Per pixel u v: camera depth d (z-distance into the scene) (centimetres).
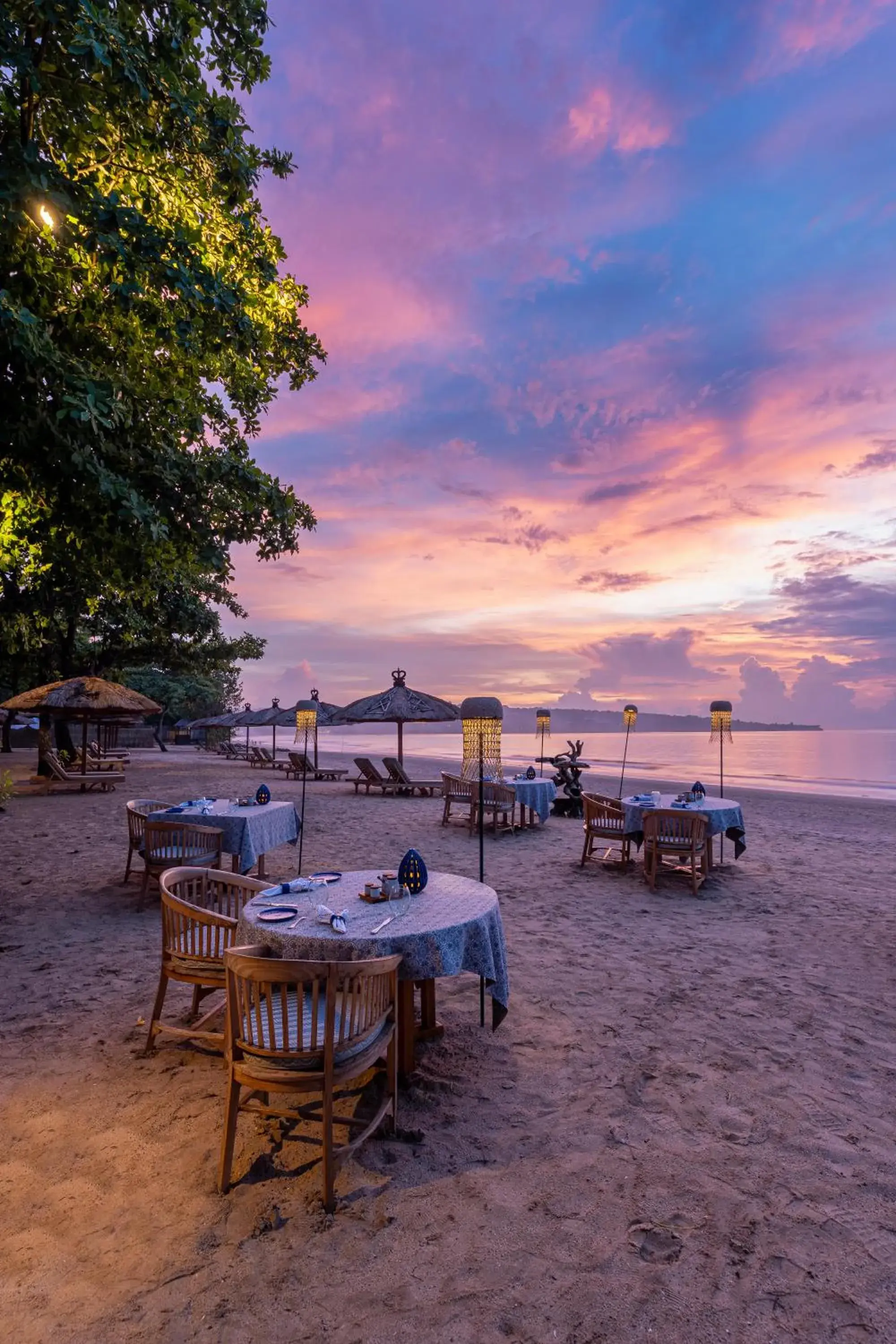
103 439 492
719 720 975
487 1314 217
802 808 1592
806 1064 386
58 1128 319
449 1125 324
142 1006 461
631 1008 465
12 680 2478
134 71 456
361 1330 211
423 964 338
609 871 888
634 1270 236
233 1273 234
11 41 419
